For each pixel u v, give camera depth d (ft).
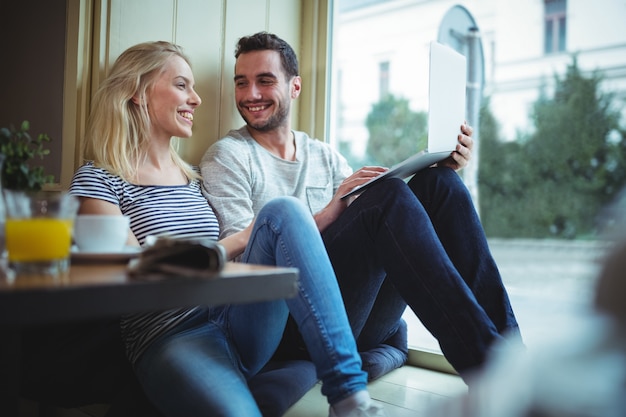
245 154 6.14
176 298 2.57
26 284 2.32
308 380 4.80
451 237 4.87
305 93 7.76
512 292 8.37
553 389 1.66
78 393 4.52
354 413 3.58
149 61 5.38
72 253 3.07
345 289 4.86
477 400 1.87
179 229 5.13
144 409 4.30
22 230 2.69
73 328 4.54
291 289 3.01
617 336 1.71
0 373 2.49
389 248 4.40
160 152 5.50
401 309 5.68
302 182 6.47
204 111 6.63
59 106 5.88
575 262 12.08
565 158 12.39
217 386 3.64
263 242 4.13
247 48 6.43
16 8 6.51
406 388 5.58
